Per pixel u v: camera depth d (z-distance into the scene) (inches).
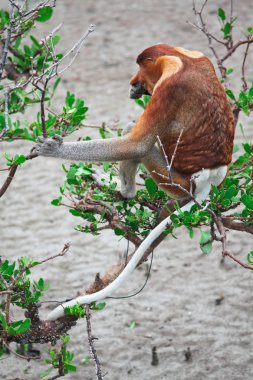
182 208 390.3
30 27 435.5
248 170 425.1
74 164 397.7
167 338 562.9
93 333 569.0
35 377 526.9
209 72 389.7
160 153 401.1
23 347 543.8
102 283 398.9
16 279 365.4
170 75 384.2
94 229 396.5
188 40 1009.5
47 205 721.0
